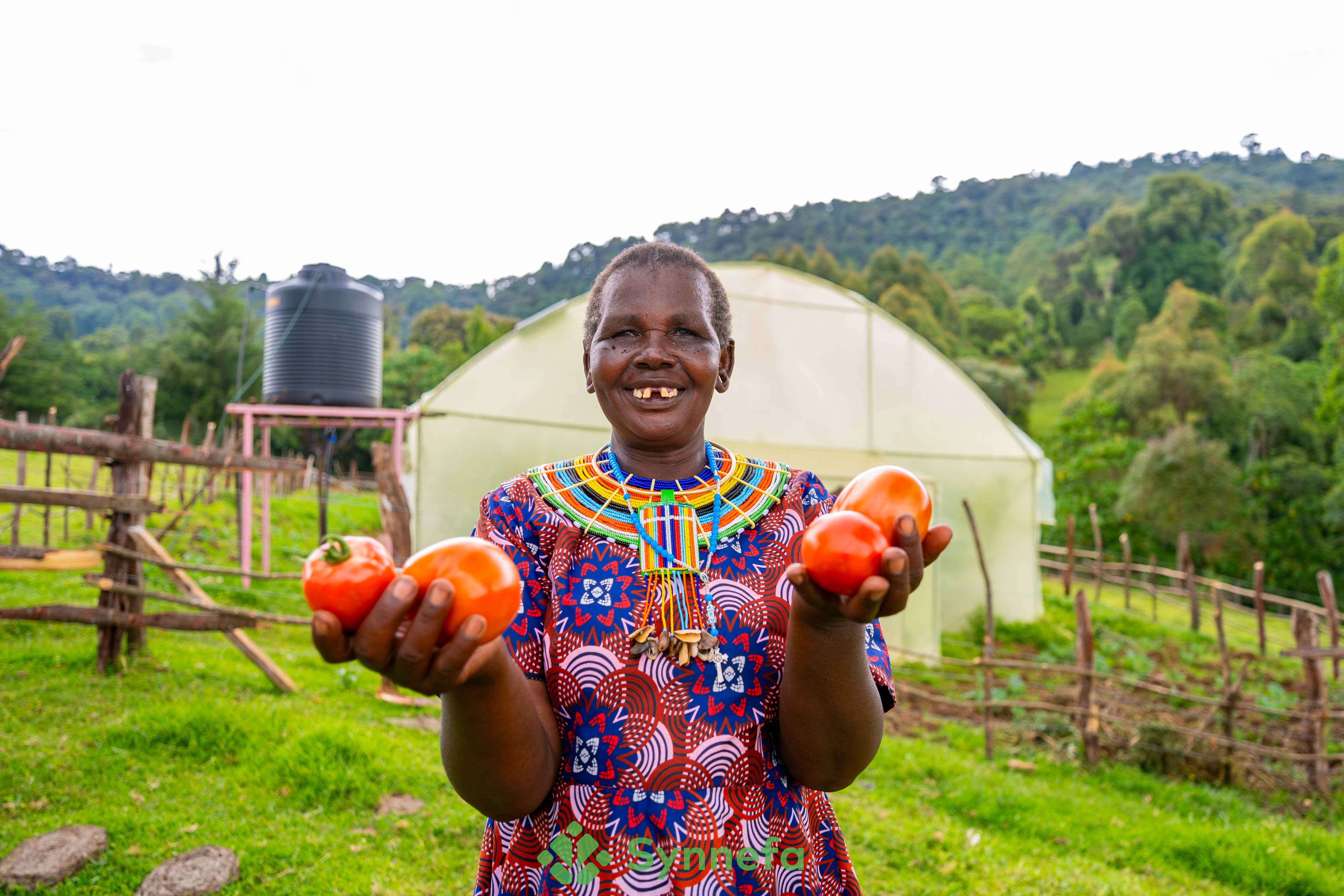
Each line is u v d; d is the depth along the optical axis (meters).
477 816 4.66
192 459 6.78
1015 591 13.71
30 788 4.32
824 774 1.29
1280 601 13.59
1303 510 34.03
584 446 11.64
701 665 1.27
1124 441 34.12
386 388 52.69
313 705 6.32
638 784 1.24
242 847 4.02
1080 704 7.87
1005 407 54.78
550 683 1.29
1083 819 5.92
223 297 42.19
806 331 12.87
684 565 1.32
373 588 0.93
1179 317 56.59
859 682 1.20
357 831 4.38
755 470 1.48
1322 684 7.84
